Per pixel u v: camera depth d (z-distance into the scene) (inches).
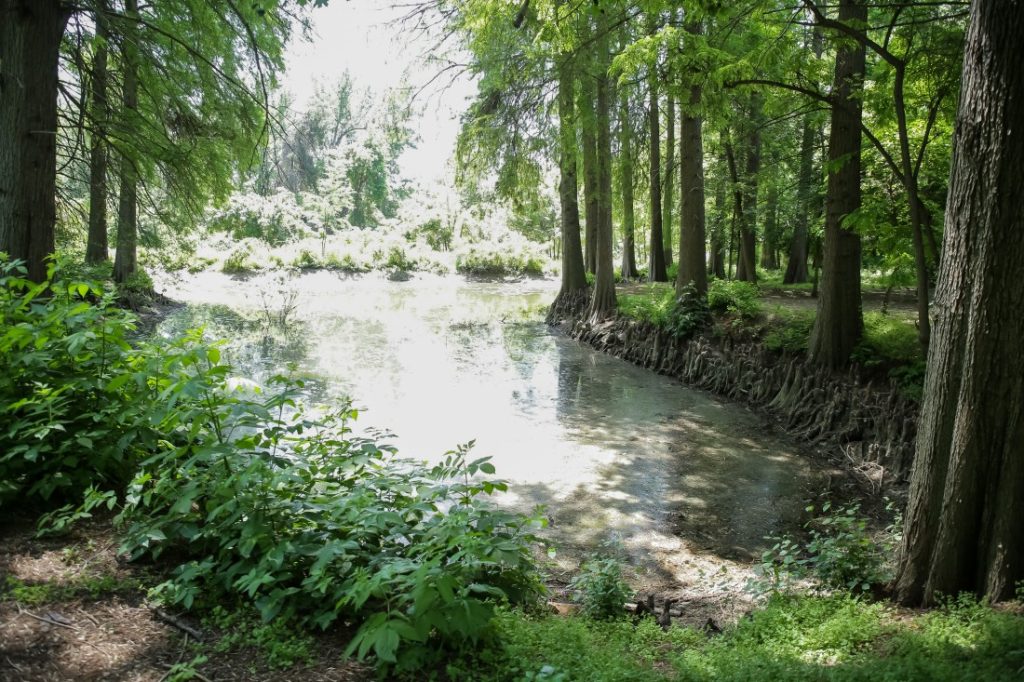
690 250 677.9
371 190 2012.8
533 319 975.0
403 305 1109.7
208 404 148.8
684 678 143.5
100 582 134.7
